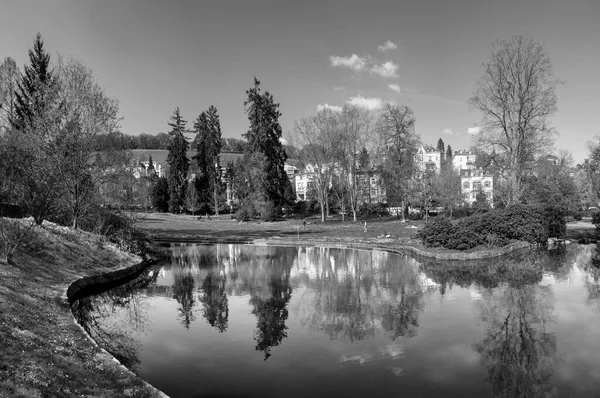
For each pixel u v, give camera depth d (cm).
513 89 3866
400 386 942
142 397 783
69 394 723
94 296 1877
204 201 8325
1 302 1107
